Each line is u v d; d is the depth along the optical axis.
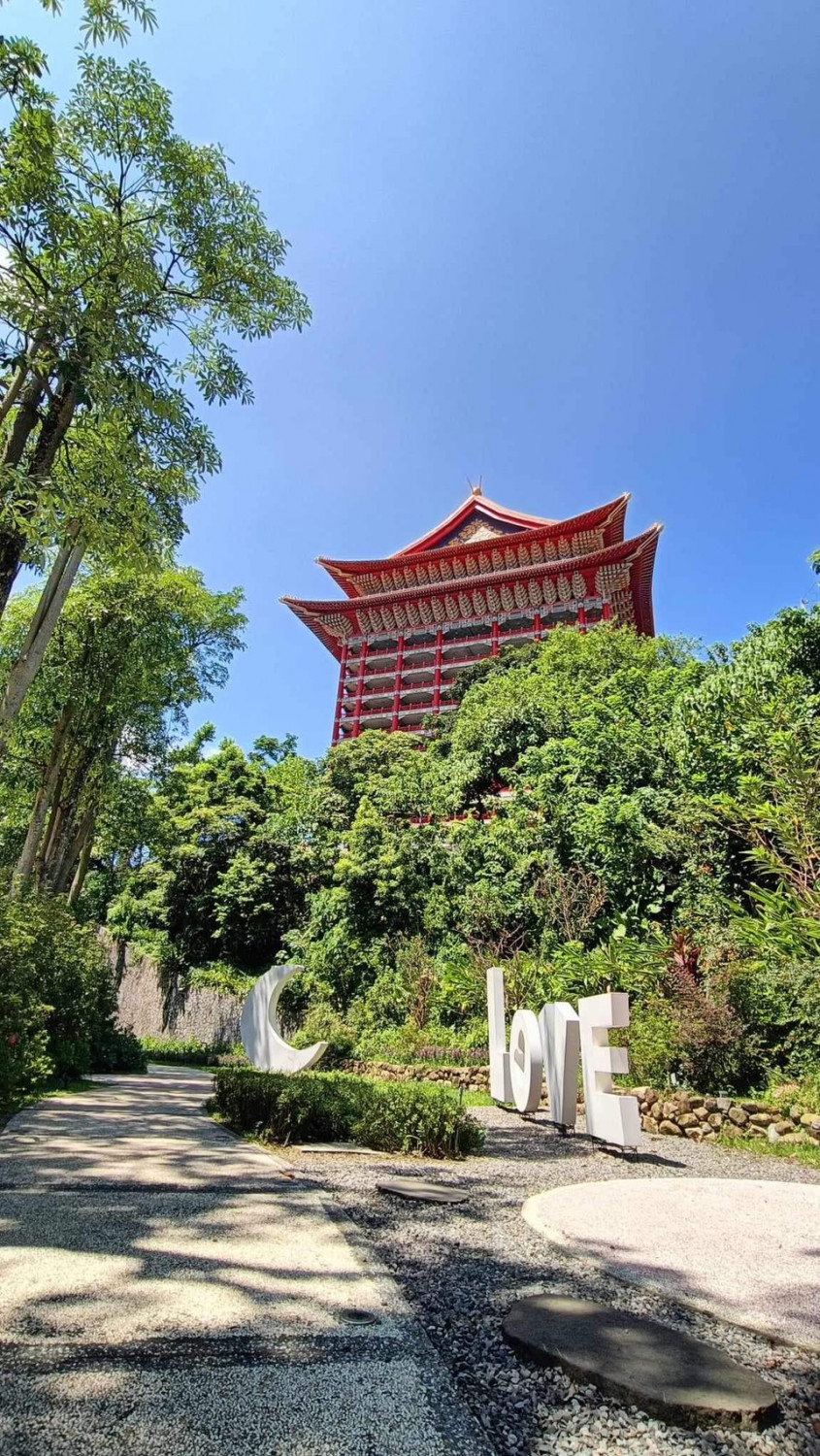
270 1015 10.92
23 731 15.79
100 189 8.78
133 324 8.31
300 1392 2.24
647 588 51.00
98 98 8.46
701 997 8.95
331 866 22.59
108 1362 2.33
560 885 13.44
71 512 7.85
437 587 52.38
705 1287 3.31
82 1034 11.75
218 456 10.08
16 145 7.66
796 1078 8.36
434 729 33.56
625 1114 6.88
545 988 12.02
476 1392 2.37
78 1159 5.29
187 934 23.91
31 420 8.29
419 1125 6.52
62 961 11.01
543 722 19.28
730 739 12.36
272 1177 5.06
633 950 10.41
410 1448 2.00
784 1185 5.58
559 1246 3.88
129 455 9.22
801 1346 2.74
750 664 13.14
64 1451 1.88
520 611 51.84
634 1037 9.23
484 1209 4.63
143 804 18.98
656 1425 2.21
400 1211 4.47
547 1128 8.46
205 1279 3.06
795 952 8.12
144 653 15.66
